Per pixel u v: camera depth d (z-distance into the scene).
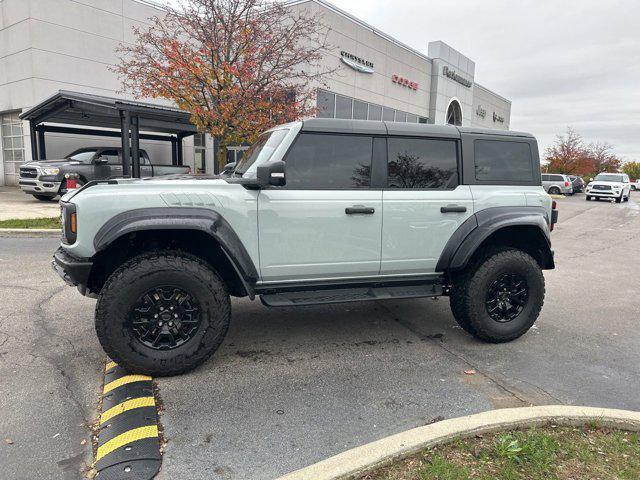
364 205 3.99
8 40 19.09
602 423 2.90
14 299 5.44
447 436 2.70
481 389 3.56
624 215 19.52
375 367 3.91
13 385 3.42
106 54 20.08
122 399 3.21
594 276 7.76
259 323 4.94
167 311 3.55
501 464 2.51
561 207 22.98
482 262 4.34
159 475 2.47
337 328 4.84
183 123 14.84
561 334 4.84
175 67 10.27
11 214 11.81
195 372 3.72
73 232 3.42
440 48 31.19
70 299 5.47
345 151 4.02
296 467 2.57
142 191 3.51
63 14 18.77
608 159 58.22
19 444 2.72
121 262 3.83
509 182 4.52
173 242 3.87
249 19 10.83
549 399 3.42
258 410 3.17
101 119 17.22
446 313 5.42
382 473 2.42
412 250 4.20
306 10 18.33
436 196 4.22
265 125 10.84
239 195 3.70
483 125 42.91
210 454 2.67
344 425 3.01
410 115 29.41
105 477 2.43
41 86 18.53
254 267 3.79
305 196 3.85
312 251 3.92
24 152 19.97
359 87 24.06
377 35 24.94
